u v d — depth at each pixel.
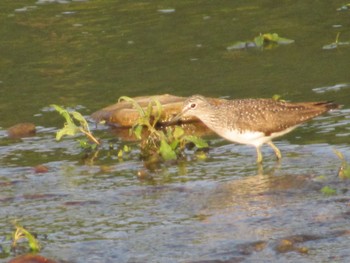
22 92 20.88
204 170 15.93
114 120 18.77
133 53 23.16
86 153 17.22
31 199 14.79
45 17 25.97
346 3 26.08
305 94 19.67
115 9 26.53
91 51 23.39
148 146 17.08
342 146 16.58
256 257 12.24
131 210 14.14
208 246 12.62
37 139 18.06
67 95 20.58
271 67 21.72
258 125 16.06
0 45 24.03
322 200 14.09
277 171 15.62
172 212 13.97
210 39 23.89
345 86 19.97
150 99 19.42
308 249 12.42
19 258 12.21
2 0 27.27
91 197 14.79
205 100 16.86
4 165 16.61
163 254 12.44
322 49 22.70
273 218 13.48
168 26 24.94
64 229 13.49
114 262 12.25
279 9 26.02
